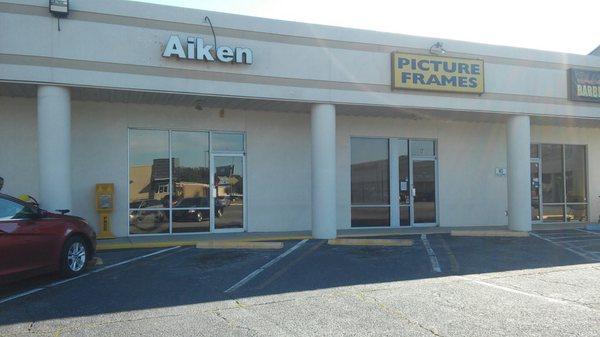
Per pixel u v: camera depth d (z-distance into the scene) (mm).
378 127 16359
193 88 12273
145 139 14117
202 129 14539
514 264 10117
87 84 11430
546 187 18875
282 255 11109
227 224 14820
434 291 7828
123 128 13828
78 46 11406
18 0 11039
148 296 7582
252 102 13547
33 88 11719
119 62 11695
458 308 6852
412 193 16734
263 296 7555
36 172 12992
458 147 17281
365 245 12656
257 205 14992
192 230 14461
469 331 5875
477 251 11703
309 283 8414
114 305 7086
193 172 14539
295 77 13180
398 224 16578
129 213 13891
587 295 7566
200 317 6504
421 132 16875
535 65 15719
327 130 13555
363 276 8953
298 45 13242
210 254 11227
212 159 14711
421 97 14328
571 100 16031
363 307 6918
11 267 7703
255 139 15023
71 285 8312
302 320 6344
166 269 9578
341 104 13703
